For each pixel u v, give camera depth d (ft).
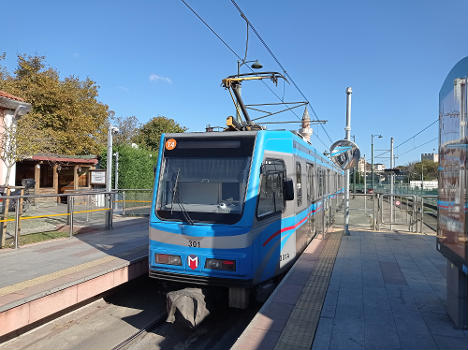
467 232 12.70
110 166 51.34
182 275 19.04
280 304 17.52
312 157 32.65
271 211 20.88
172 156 21.33
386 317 16.02
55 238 31.30
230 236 18.35
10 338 17.67
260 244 19.33
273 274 21.06
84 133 85.81
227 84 34.40
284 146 23.40
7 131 52.21
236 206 18.95
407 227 48.32
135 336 18.49
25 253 25.53
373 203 45.50
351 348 13.10
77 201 48.19
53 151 72.64
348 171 39.47
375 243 34.58
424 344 13.44
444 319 15.84
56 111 78.74
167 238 19.48
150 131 148.36
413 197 45.03
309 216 30.71
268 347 13.21
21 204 28.12
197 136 21.29
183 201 19.98
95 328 19.47
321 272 23.09
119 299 24.25
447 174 15.26
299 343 13.52
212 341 18.17
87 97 98.94
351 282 21.33
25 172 68.13
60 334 18.60
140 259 24.22
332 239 36.86
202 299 18.04
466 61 13.01
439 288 20.31
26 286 17.88
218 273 18.35
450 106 14.83
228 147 20.47
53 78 89.25
